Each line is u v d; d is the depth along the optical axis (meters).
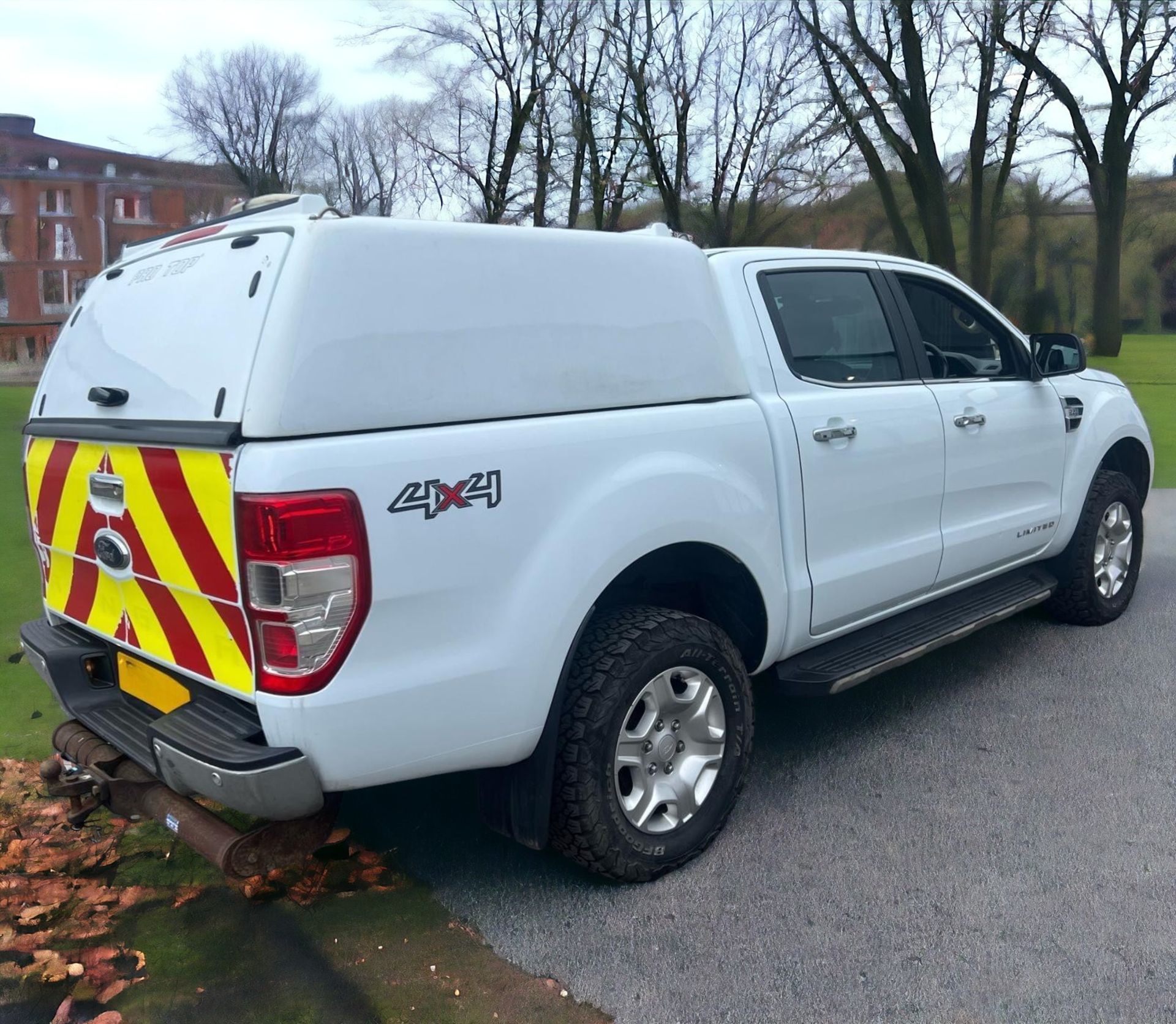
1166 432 11.52
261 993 2.46
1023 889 2.87
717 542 3.01
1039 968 2.52
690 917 2.77
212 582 2.30
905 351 3.92
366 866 3.05
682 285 3.08
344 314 2.29
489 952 2.62
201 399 2.31
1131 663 4.66
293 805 2.26
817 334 3.56
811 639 3.51
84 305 3.09
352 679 2.27
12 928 2.73
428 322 2.43
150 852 3.12
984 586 4.49
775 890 2.90
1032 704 4.22
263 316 2.23
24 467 3.10
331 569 2.20
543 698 2.61
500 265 2.59
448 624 2.41
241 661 2.31
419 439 2.35
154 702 2.73
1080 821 3.24
